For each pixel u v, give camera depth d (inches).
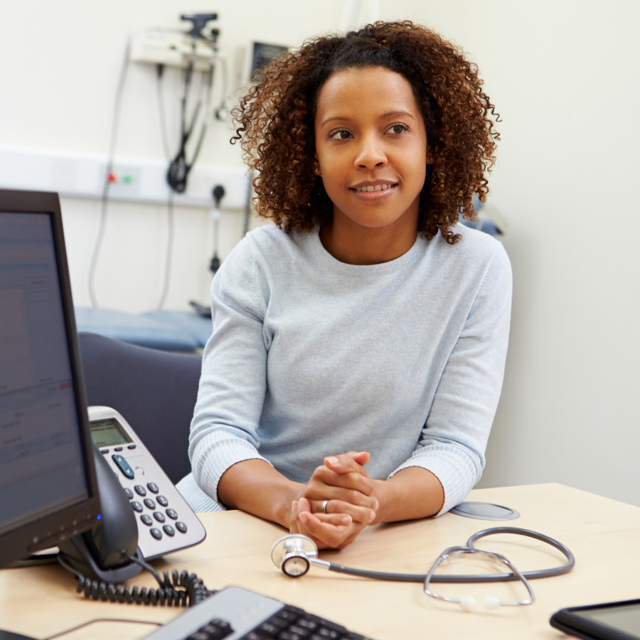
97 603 23.6
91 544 24.5
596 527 33.9
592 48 75.9
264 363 42.5
